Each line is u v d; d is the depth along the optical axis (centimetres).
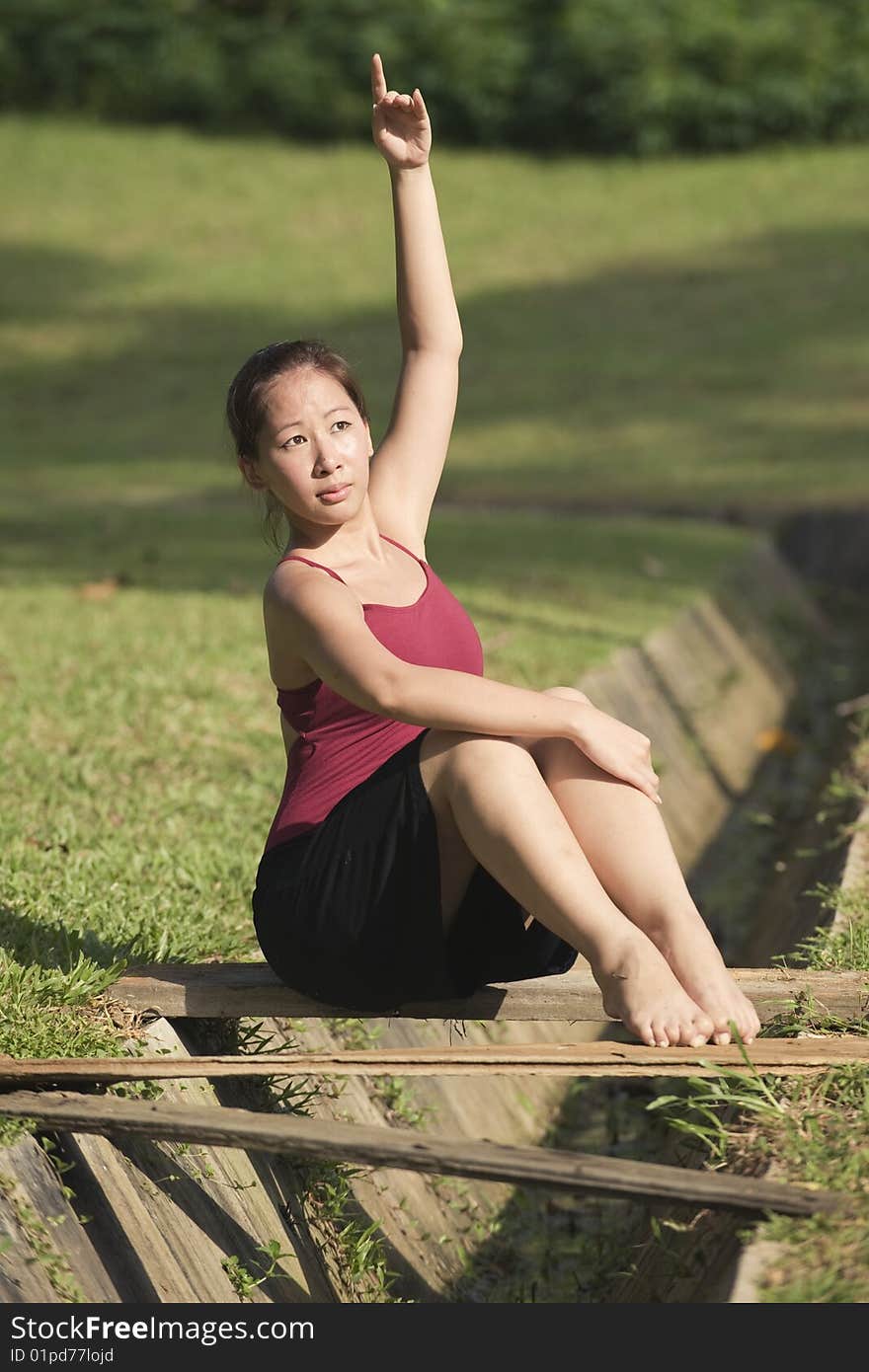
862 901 1216
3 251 7088
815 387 5284
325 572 934
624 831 900
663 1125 1310
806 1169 798
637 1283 938
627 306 6347
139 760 1606
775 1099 873
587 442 4709
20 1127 841
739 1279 718
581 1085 1439
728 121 7850
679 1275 857
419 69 8038
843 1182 782
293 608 917
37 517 3438
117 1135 842
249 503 3741
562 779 909
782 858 1894
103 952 1079
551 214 7338
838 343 5756
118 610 2356
